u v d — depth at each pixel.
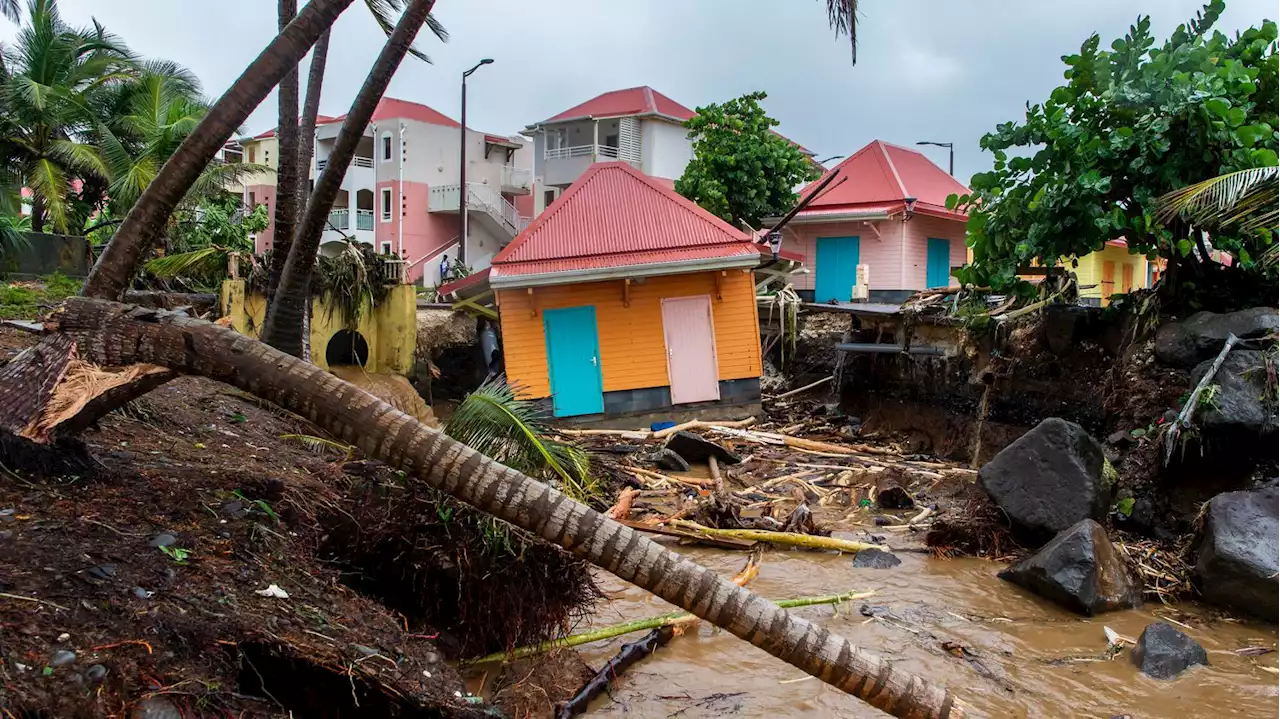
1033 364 12.88
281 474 6.27
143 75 24.73
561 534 4.22
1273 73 10.51
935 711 3.98
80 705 3.09
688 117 40.88
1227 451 9.13
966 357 14.55
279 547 4.91
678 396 17.70
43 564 3.85
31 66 23.48
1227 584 7.80
